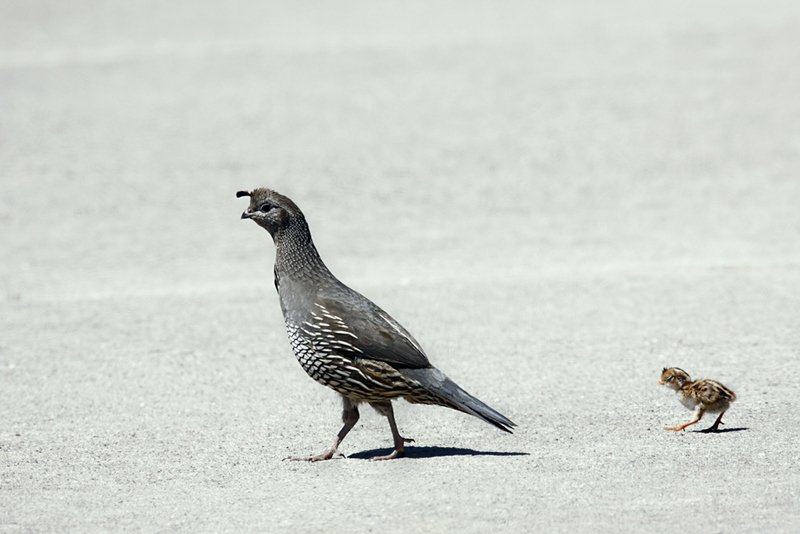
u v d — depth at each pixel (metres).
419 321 11.98
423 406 8.63
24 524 5.79
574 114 23.89
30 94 26.94
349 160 21.73
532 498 5.92
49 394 9.27
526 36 31.05
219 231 18.31
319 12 36.12
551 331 11.22
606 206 18.81
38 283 15.34
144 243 17.69
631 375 9.22
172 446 7.57
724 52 28.05
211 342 11.22
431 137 22.92
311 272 7.26
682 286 13.09
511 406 8.43
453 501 5.92
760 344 10.12
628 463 6.61
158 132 23.86
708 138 21.95
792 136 21.70
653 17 32.84
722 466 6.45
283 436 7.80
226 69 28.72
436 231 17.88
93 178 21.22
